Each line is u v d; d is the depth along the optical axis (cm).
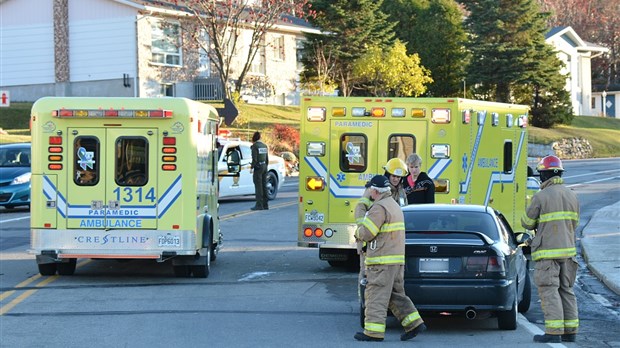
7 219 2781
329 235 1798
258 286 1673
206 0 5006
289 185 4328
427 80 6438
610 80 13075
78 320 1344
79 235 1680
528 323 1340
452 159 1761
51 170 1683
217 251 1966
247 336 1227
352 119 1789
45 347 1161
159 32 5703
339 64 6394
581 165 6116
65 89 5744
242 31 5884
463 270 1210
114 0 5553
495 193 1931
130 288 1645
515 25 7200
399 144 1780
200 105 1739
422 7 7694
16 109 5381
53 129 1681
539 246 1203
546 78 7425
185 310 1427
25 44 5878
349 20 6262
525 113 2084
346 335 1234
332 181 1798
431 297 1207
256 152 3028
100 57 5653
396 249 1172
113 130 1677
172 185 1672
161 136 1670
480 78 7188
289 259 2039
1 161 3044
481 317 1275
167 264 1969
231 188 3209
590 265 1916
